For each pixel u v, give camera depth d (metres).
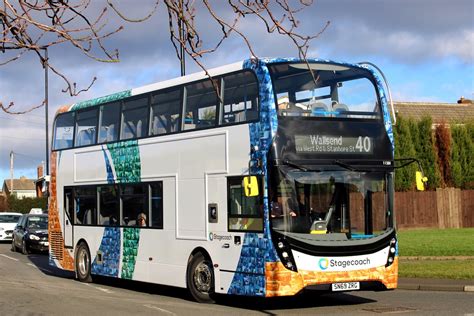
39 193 69.31
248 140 13.23
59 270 23.02
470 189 39.06
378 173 13.48
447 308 12.92
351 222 13.08
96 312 13.03
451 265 19.44
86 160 19.03
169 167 15.58
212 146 14.24
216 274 13.92
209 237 14.19
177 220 15.23
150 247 16.12
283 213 12.59
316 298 15.11
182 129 15.23
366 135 13.52
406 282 16.69
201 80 14.74
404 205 37.91
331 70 13.56
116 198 17.61
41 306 13.95
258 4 5.64
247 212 13.16
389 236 13.34
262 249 12.70
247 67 13.37
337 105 13.42
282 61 13.17
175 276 15.23
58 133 20.67
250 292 12.97
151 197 16.20
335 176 13.05
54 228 20.59
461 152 39.50
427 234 32.66
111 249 17.70
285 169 12.68
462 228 37.59
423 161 38.72
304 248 12.55
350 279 12.87
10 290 16.92
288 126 12.84
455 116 54.12
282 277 12.43
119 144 17.53
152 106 16.41
